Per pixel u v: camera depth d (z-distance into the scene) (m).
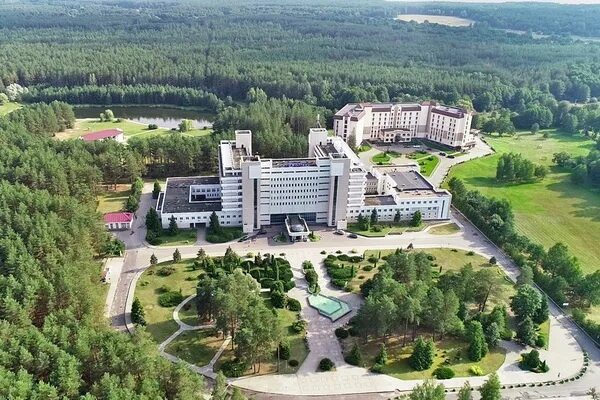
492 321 154.12
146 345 125.44
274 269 184.12
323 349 149.62
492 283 163.00
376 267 192.25
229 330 148.38
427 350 141.25
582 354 150.12
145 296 171.12
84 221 185.38
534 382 138.62
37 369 116.12
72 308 137.62
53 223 175.62
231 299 142.50
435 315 146.00
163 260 193.75
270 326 136.00
